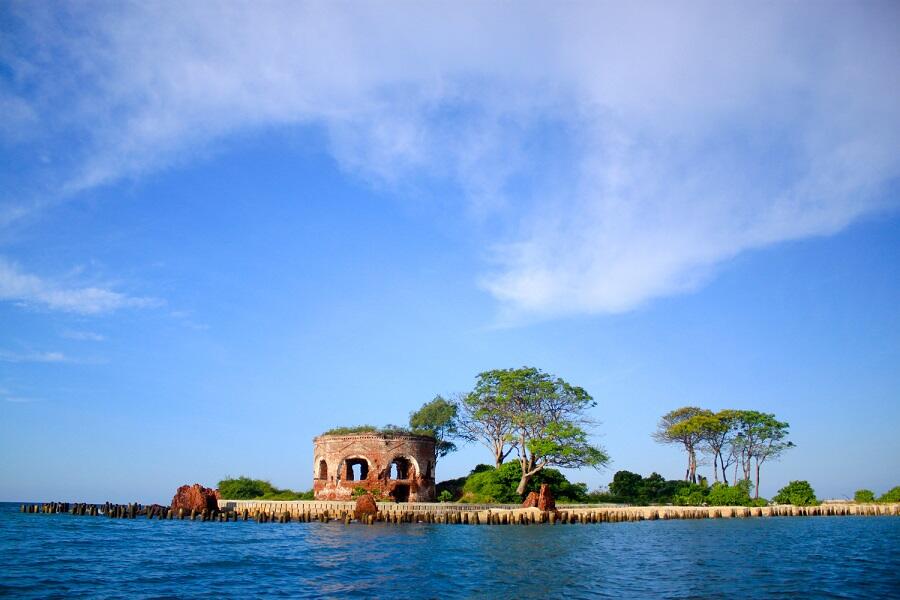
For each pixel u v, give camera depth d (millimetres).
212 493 87500
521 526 72500
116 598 32500
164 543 56406
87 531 68125
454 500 97938
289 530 68062
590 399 101438
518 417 98750
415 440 92250
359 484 88438
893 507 109125
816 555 50094
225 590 34906
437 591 34906
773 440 116375
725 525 80125
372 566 43031
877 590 35812
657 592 34844
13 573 39594
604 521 82188
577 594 34188
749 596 33906
